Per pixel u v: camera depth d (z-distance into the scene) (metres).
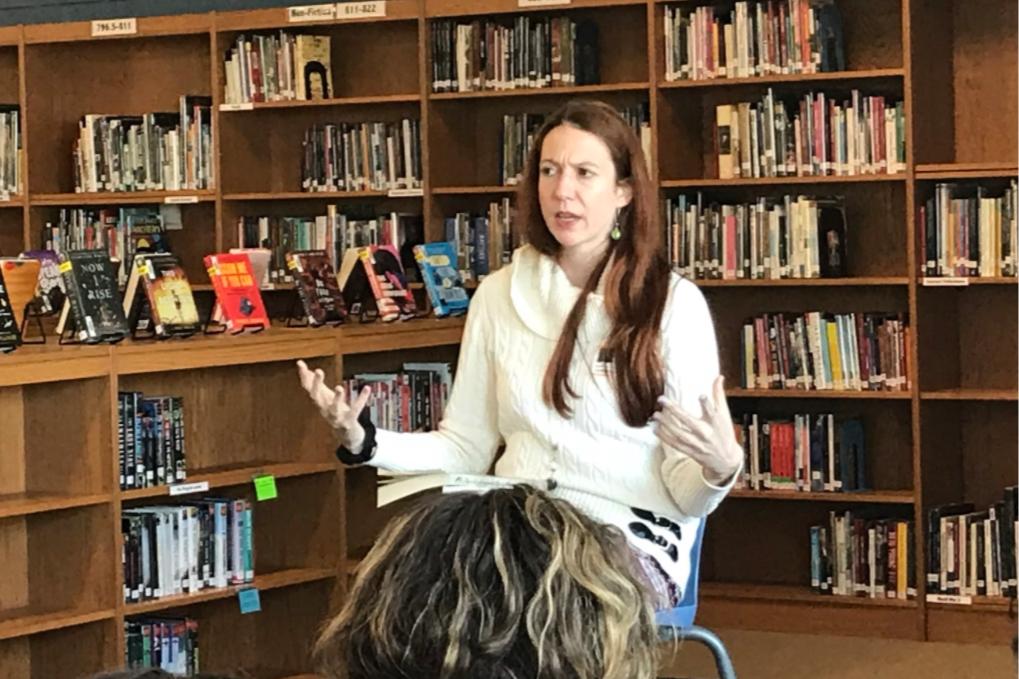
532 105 7.12
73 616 4.38
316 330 4.93
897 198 6.52
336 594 5.14
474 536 1.35
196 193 7.31
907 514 6.46
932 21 6.34
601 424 3.32
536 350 3.42
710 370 3.31
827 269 6.35
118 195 7.43
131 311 4.65
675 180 6.52
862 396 6.24
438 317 5.56
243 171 7.39
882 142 6.21
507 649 1.29
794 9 6.30
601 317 3.33
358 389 5.35
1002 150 6.44
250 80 7.18
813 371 6.38
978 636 6.12
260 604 5.31
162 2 7.75
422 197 7.15
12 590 4.59
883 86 6.45
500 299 3.52
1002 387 6.48
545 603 1.30
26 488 4.58
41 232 7.74
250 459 5.19
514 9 6.66
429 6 6.80
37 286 4.75
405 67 7.29
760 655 6.04
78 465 4.49
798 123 6.35
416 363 5.73
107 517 4.45
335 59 7.39
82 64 7.85
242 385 5.18
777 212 6.38
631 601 1.33
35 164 7.66
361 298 5.45
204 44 7.68
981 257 6.09
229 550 4.87
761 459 6.52
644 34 6.88
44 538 4.59
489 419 3.61
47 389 4.52
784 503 6.84
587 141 3.33
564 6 6.57
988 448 6.57
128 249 7.58
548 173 3.37
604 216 3.34
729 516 6.94
